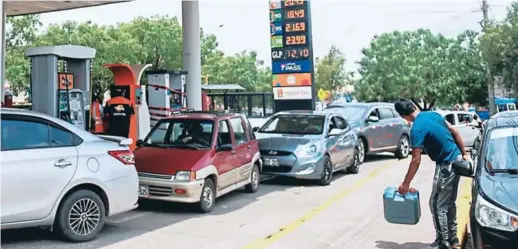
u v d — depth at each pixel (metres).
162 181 8.26
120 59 31.98
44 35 32.53
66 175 6.25
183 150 8.95
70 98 12.57
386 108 17.19
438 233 5.85
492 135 6.12
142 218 8.14
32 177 5.92
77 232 6.45
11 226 5.83
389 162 16.38
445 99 43.62
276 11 21.42
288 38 21.23
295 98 21.19
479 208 4.84
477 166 5.71
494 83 33.72
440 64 44.44
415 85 44.88
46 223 6.15
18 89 32.81
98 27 33.94
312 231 7.30
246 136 10.42
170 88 16.52
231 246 6.48
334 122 12.86
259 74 52.91
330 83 60.56
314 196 10.23
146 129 14.77
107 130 14.41
